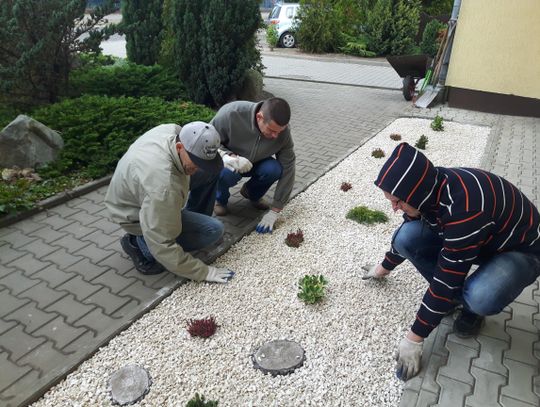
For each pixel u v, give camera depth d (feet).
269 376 7.82
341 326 8.98
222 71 23.75
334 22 48.49
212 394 7.47
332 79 36.32
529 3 23.12
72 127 16.85
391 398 7.44
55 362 8.07
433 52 45.65
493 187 6.81
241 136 11.66
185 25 23.56
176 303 9.57
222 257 11.27
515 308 9.57
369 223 13.02
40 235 12.28
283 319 9.16
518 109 25.29
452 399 7.28
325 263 11.09
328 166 17.19
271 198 14.70
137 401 7.33
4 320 9.07
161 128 9.73
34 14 19.25
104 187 15.31
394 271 10.77
